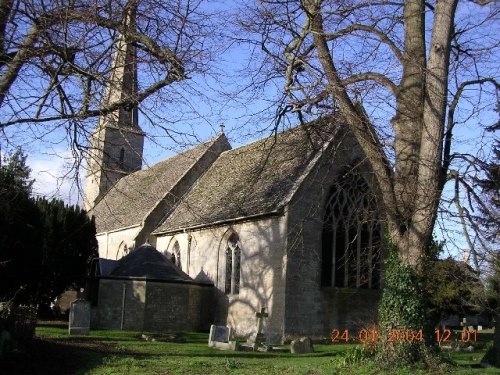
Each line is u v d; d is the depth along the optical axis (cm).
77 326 2178
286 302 2375
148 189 4094
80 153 1303
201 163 3750
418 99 1373
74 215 2836
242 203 2509
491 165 1337
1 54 1145
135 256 2909
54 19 1156
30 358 1407
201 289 2914
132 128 1330
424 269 1330
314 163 2477
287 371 1251
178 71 1286
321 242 2505
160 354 1678
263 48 1560
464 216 1287
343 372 1242
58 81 1169
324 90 1441
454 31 1502
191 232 3216
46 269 2702
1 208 2241
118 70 1280
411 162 1360
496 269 1472
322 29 1466
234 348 2003
